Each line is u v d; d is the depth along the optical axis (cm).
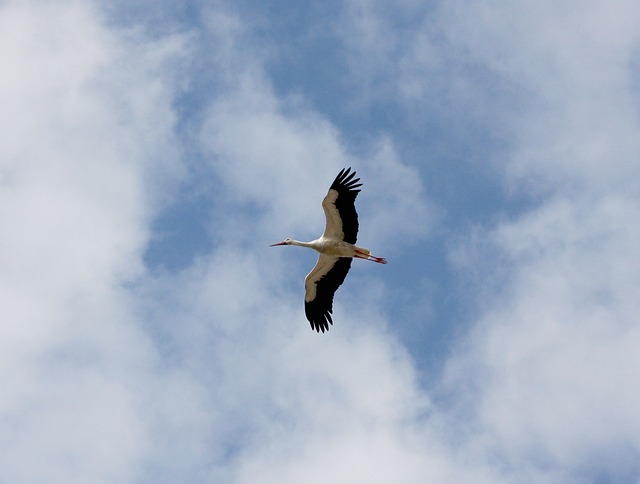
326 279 3812
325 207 3659
